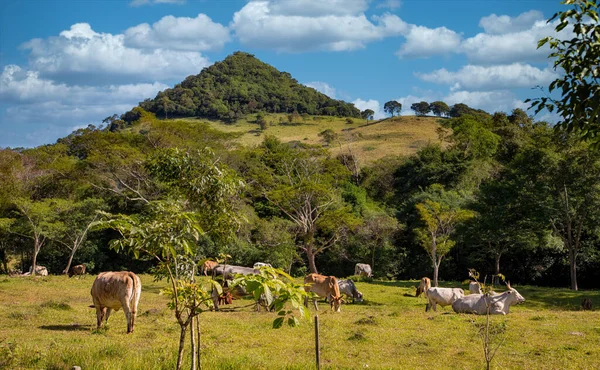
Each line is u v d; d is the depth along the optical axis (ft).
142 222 23.48
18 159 171.22
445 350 45.44
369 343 48.29
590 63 21.26
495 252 136.87
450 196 167.53
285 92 567.59
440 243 123.13
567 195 121.70
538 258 143.64
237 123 480.23
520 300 69.41
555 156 120.88
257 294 18.35
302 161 173.78
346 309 81.15
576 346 45.98
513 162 135.64
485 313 68.44
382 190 223.92
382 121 437.17
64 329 51.57
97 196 160.76
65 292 89.15
